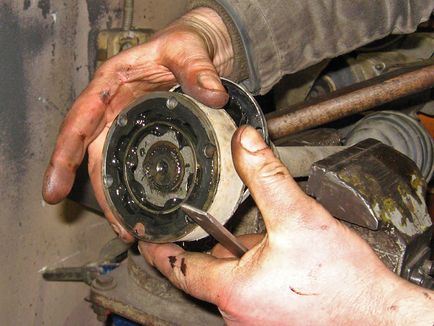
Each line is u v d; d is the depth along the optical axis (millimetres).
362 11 863
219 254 712
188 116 620
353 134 1014
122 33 1046
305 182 840
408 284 563
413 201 677
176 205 624
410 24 924
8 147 964
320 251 566
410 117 1037
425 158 1018
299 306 572
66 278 1097
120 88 782
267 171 562
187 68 680
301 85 1121
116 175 668
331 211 650
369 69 1159
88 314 1254
